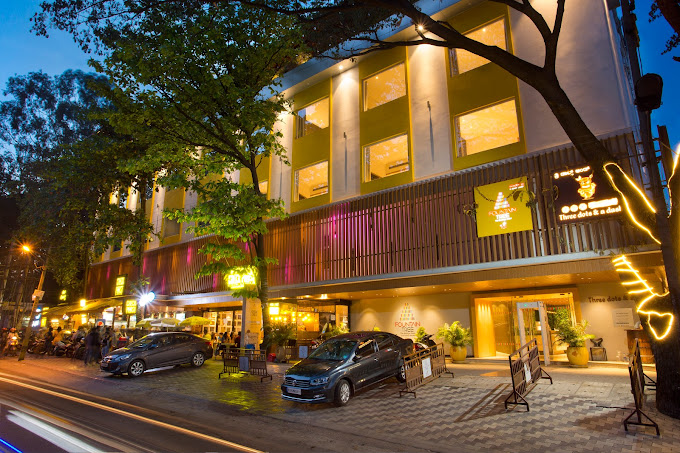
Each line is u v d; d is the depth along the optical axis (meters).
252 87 12.48
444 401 8.33
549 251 11.69
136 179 21.33
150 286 25.44
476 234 13.16
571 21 12.94
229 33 11.62
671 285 6.41
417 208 14.75
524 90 13.47
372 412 7.84
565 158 12.02
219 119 12.27
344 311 19.25
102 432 6.43
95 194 21.47
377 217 15.76
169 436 6.34
